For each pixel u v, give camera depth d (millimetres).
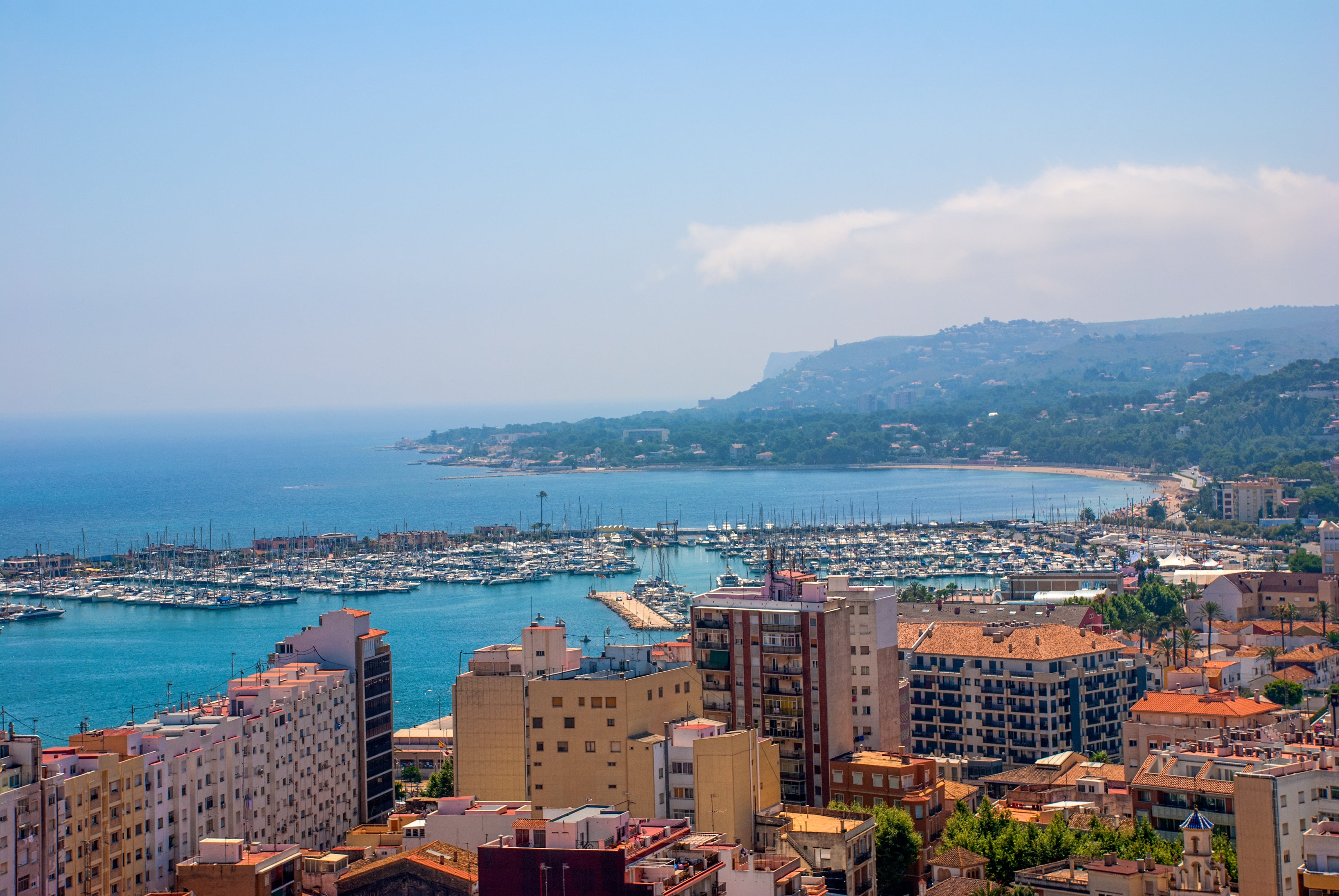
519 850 174000
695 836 193500
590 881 171500
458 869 197875
